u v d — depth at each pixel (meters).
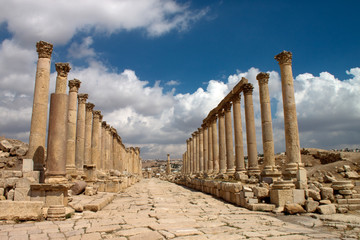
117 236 9.27
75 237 9.17
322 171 36.28
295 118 20.62
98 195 21.00
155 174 133.38
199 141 52.03
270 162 24.02
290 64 21.45
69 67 20.92
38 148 17.86
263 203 15.63
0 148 33.41
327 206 14.14
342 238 9.19
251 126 28.19
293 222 12.16
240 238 8.93
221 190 21.22
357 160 42.09
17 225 11.16
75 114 25.92
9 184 14.43
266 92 25.34
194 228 10.45
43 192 13.78
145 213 14.34
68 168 24.19
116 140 50.72
